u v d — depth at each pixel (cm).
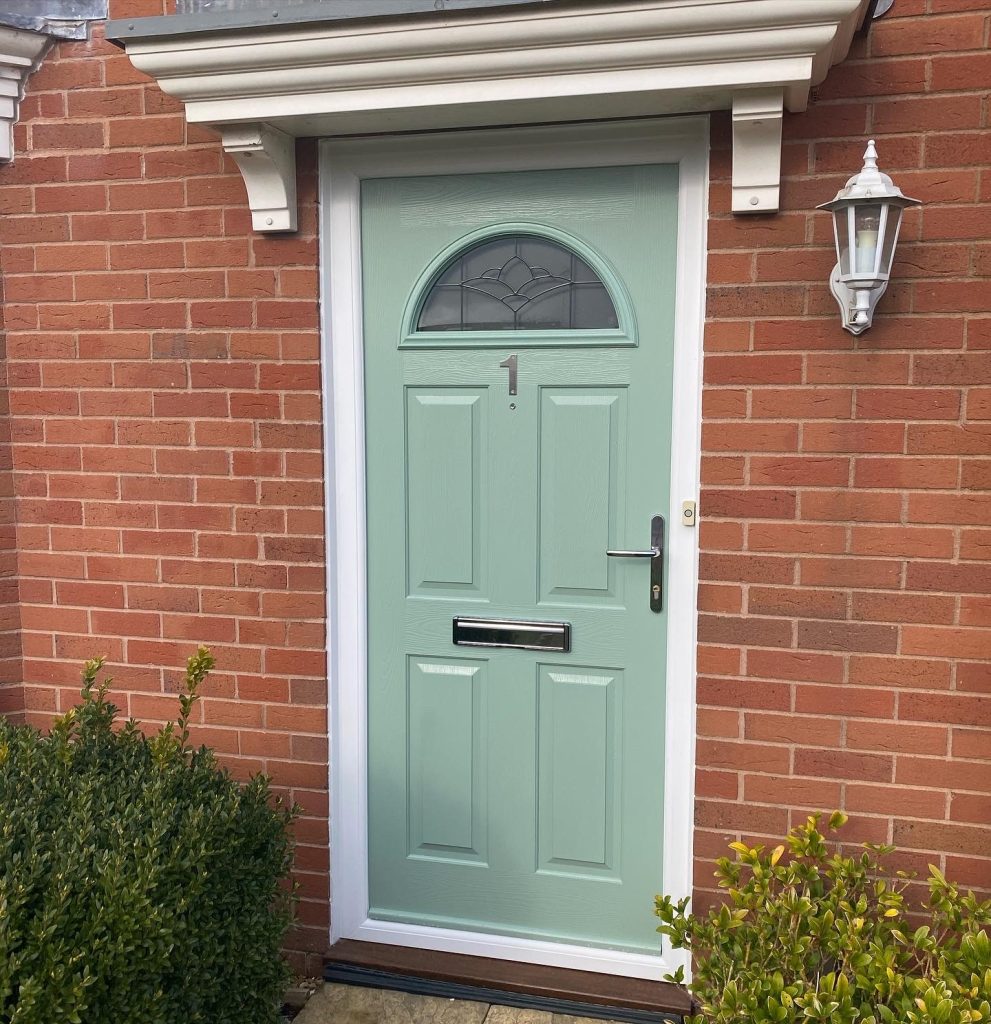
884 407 232
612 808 271
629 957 271
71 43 270
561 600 268
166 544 281
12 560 289
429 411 270
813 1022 192
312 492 270
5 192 279
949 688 234
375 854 288
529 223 259
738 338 238
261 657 278
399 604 279
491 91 223
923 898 239
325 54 221
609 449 260
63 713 292
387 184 266
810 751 243
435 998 270
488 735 277
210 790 218
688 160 245
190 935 197
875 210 207
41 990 159
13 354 284
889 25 224
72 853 180
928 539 232
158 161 269
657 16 203
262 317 267
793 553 240
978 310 225
